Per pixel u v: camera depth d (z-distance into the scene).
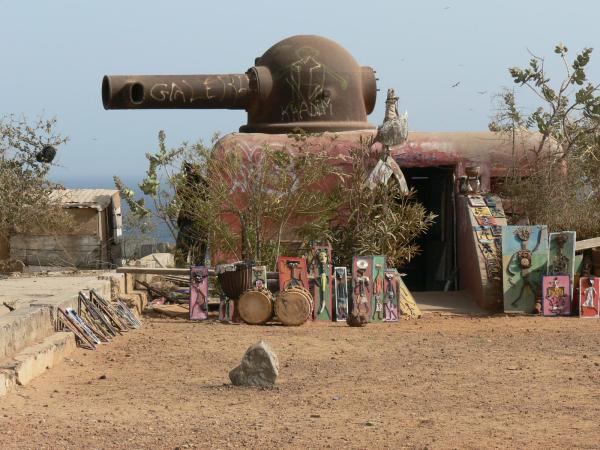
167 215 25.75
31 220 34.22
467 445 10.69
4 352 14.60
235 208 24.16
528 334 19.58
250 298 21.23
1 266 34.22
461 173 26.08
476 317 22.44
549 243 22.70
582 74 26.30
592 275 23.17
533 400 13.19
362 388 14.07
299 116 26.66
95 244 35.19
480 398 13.34
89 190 37.12
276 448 10.63
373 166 25.25
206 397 13.46
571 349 17.62
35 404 13.05
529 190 25.61
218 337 19.22
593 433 11.23
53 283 29.23
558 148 26.14
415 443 10.80
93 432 11.38
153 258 30.06
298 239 24.50
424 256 30.03
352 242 23.88
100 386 14.34
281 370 15.59
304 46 27.08
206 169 24.58
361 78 27.75
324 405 12.91
